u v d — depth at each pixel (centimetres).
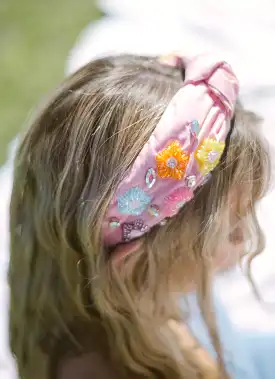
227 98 98
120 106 96
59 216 99
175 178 95
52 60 288
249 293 180
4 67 287
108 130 96
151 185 95
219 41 281
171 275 103
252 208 106
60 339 105
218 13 295
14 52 295
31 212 104
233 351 137
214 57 101
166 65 103
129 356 103
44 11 316
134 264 100
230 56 271
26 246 106
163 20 294
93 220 95
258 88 250
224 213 101
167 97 97
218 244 102
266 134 220
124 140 95
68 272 101
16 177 107
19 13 315
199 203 100
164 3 303
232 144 100
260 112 235
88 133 96
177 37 282
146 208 96
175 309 106
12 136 253
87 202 96
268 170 108
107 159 95
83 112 98
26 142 105
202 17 293
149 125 95
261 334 144
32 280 106
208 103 97
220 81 98
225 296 179
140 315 103
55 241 101
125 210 95
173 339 109
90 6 313
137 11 301
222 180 100
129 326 102
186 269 103
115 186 94
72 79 102
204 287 104
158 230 99
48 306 105
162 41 280
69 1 319
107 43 281
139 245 99
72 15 309
